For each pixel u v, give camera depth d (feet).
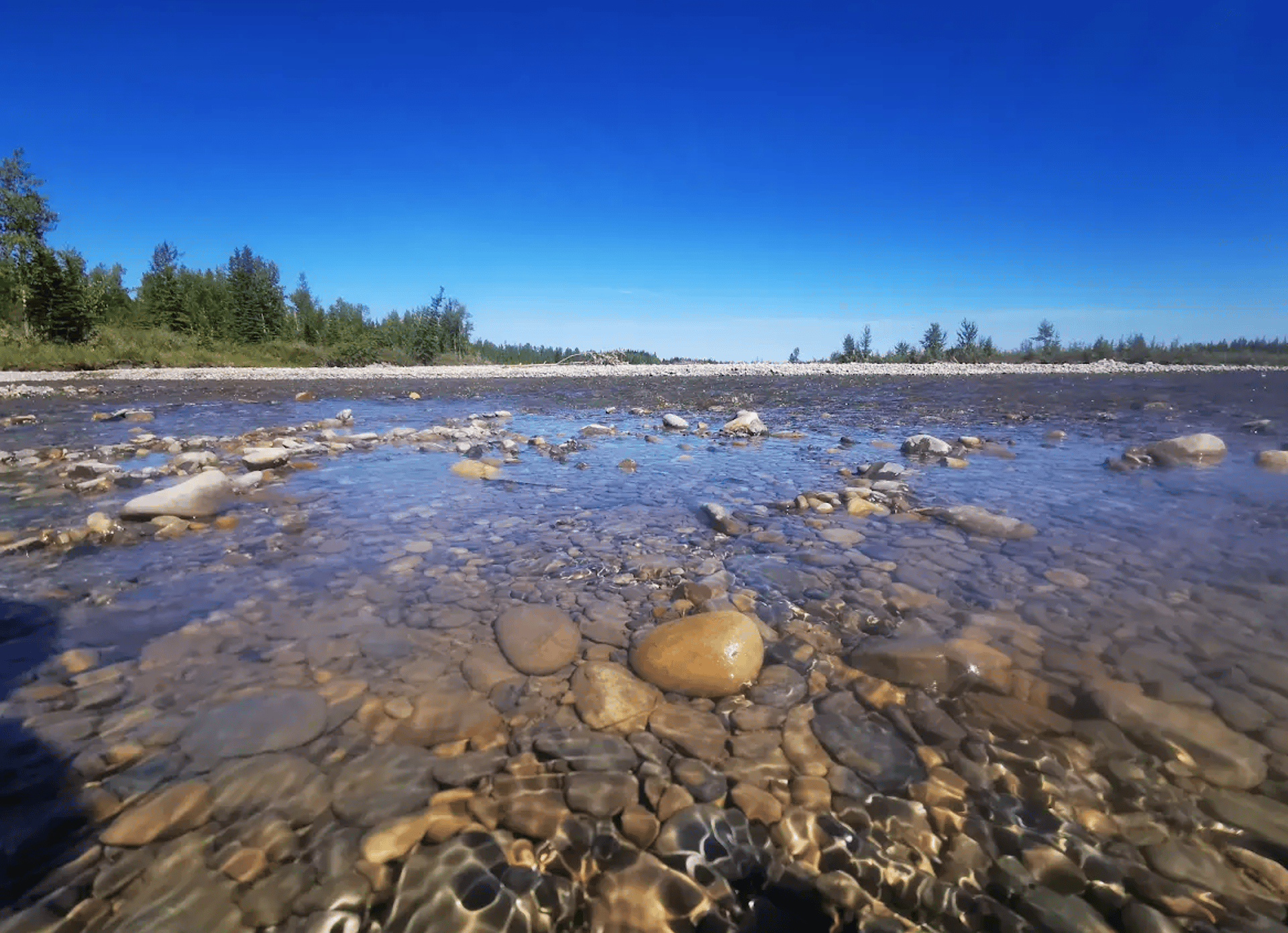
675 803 5.78
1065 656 8.29
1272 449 23.27
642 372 93.40
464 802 5.79
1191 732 6.60
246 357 111.34
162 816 5.56
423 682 7.85
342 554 12.67
